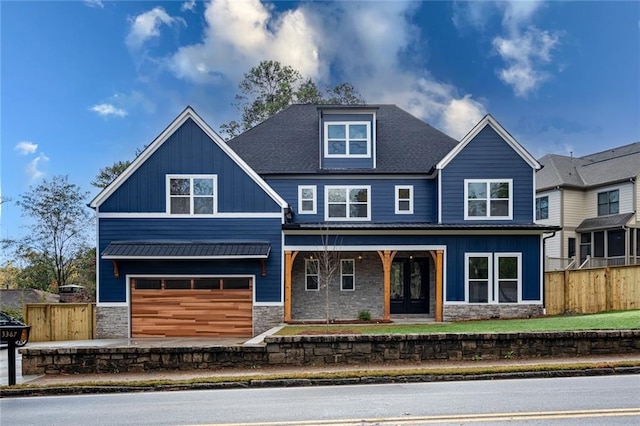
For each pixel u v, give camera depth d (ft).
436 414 20.12
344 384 27.81
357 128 62.90
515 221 56.75
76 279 97.66
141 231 53.26
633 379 27.43
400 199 62.08
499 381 27.58
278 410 21.52
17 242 92.22
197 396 25.34
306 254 60.54
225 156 54.29
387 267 54.13
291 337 32.45
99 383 27.68
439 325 47.52
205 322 52.90
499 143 57.57
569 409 20.58
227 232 53.83
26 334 48.16
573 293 55.88
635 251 80.79
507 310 54.08
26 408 23.45
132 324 52.54
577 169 95.40
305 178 62.28
